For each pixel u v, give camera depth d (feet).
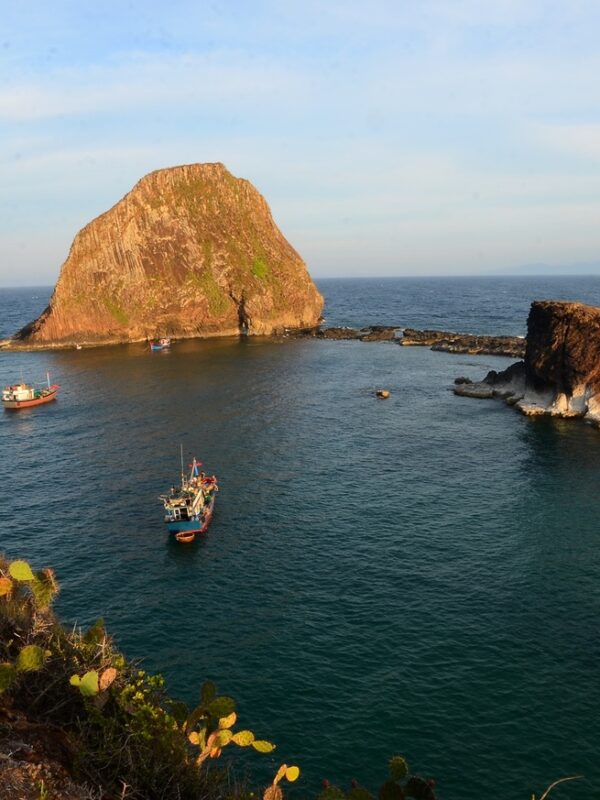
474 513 139.64
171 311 516.32
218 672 83.05
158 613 99.04
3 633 28.60
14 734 22.56
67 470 176.04
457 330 538.88
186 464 179.52
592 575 109.40
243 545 124.67
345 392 285.43
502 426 223.10
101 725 24.95
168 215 528.63
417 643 88.94
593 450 190.39
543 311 252.62
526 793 62.44
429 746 68.80
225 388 295.48
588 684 79.25
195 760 27.43
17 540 128.57
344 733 70.85
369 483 161.07
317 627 93.76
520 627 92.79
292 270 590.55
